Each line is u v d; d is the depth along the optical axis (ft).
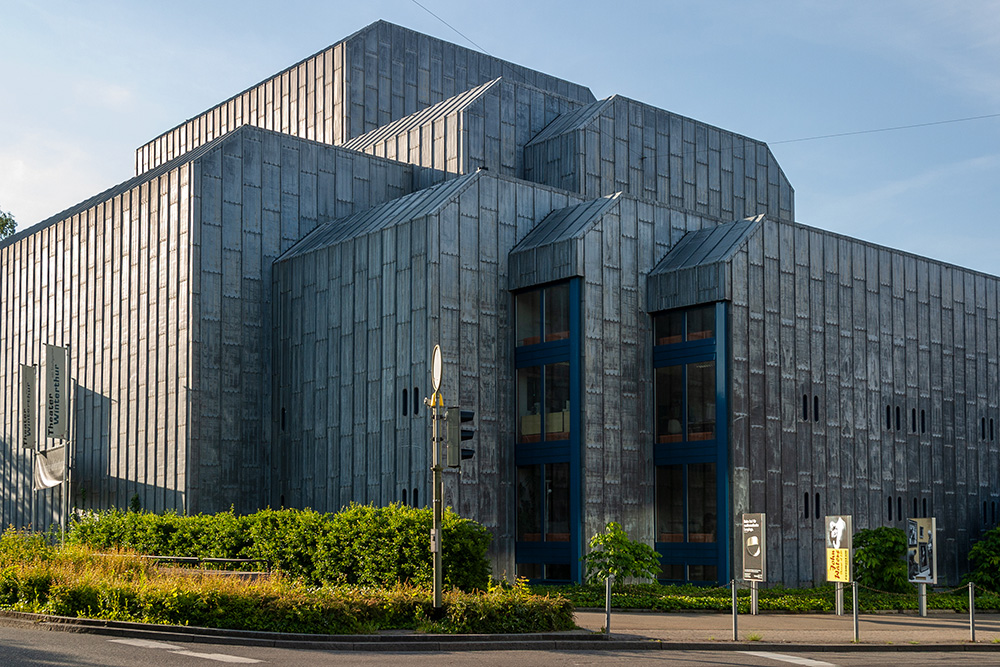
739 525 126.00
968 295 171.53
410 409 122.62
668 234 140.05
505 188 133.90
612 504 126.72
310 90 199.52
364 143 181.37
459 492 121.90
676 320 134.10
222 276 140.05
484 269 129.39
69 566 83.41
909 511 153.79
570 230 130.52
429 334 121.80
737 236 134.10
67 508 154.10
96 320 154.30
